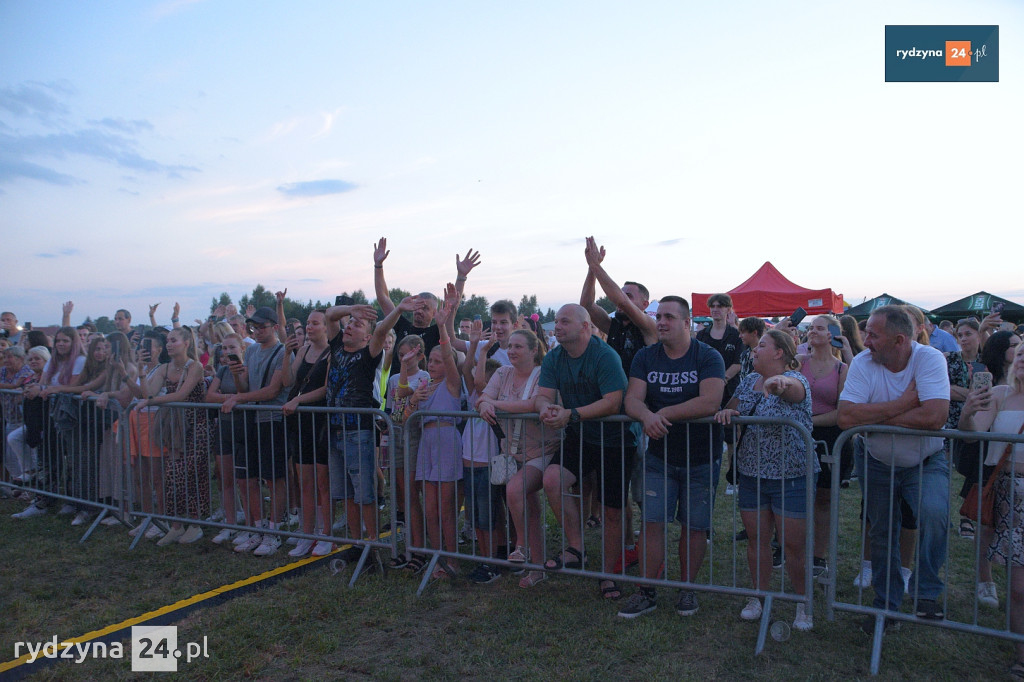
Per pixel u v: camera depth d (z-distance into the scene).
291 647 3.53
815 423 4.48
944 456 3.54
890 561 3.42
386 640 3.61
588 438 4.13
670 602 4.09
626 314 4.70
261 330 5.57
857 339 5.74
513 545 4.84
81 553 5.17
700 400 3.70
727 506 6.41
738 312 14.98
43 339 7.24
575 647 3.46
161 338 7.41
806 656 3.37
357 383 4.84
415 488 4.83
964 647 3.47
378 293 5.82
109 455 5.93
